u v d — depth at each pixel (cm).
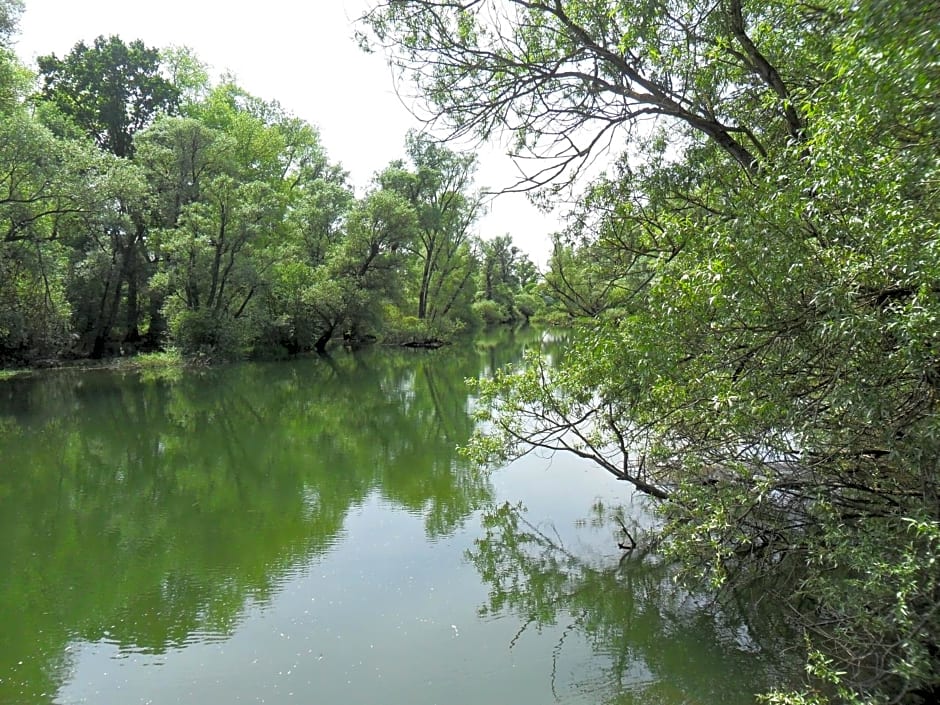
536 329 5778
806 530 537
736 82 691
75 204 2211
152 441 1386
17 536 838
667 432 589
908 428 369
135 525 873
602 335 557
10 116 1992
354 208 3559
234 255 2909
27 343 2548
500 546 768
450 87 707
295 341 3441
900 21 289
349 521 869
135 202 2616
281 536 820
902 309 326
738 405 423
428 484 1030
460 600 638
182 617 615
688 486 536
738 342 425
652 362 455
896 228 324
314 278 3331
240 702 482
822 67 479
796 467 496
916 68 286
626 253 847
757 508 521
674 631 561
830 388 390
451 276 4812
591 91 716
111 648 562
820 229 376
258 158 3738
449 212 4375
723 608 588
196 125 2916
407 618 603
